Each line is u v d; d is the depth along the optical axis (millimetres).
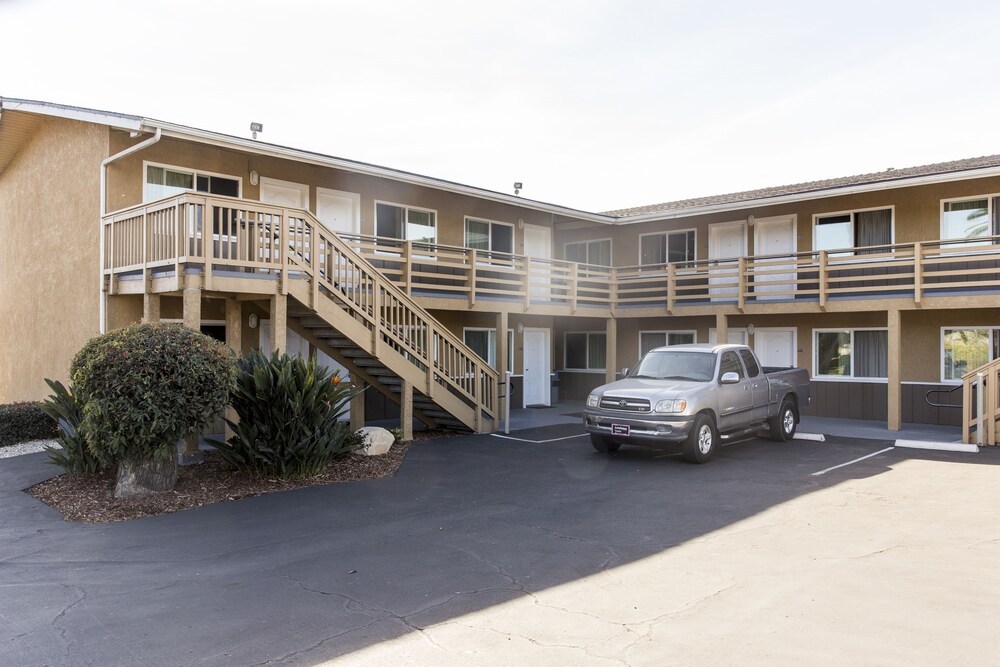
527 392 20828
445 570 5820
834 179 20422
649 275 19891
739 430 11789
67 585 5520
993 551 6207
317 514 7789
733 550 6316
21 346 16359
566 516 7648
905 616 4676
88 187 12883
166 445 8281
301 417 9438
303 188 14945
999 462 10969
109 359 7867
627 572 5723
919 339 16406
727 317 19891
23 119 14828
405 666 3998
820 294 16000
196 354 8273
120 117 11414
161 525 7355
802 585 5344
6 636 4520
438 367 13477
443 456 11586
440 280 17703
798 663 3971
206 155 13414
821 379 18000
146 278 10516
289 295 10875
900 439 13211
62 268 14008
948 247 16016
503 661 4047
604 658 4070
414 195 17266
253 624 4672
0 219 18453
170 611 4930
